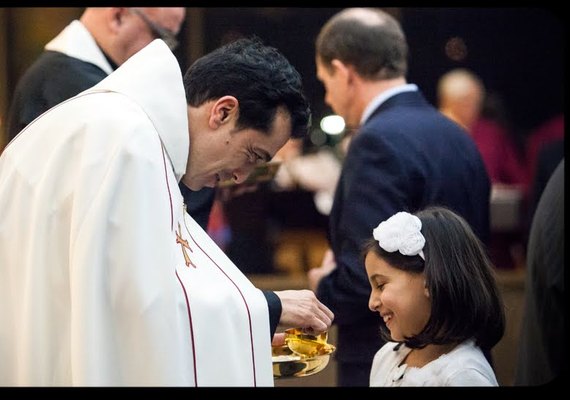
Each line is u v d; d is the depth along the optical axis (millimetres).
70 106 4406
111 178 4191
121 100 4371
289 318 4531
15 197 4352
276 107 4492
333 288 5777
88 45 6004
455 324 4758
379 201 5793
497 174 9273
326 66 6211
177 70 4445
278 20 9539
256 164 4598
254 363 4387
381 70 6117
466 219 5984
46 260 4238
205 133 4508
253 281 8477
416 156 5875
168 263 4199
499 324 4812
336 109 6227
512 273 8828
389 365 5016
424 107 6086
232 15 9680
